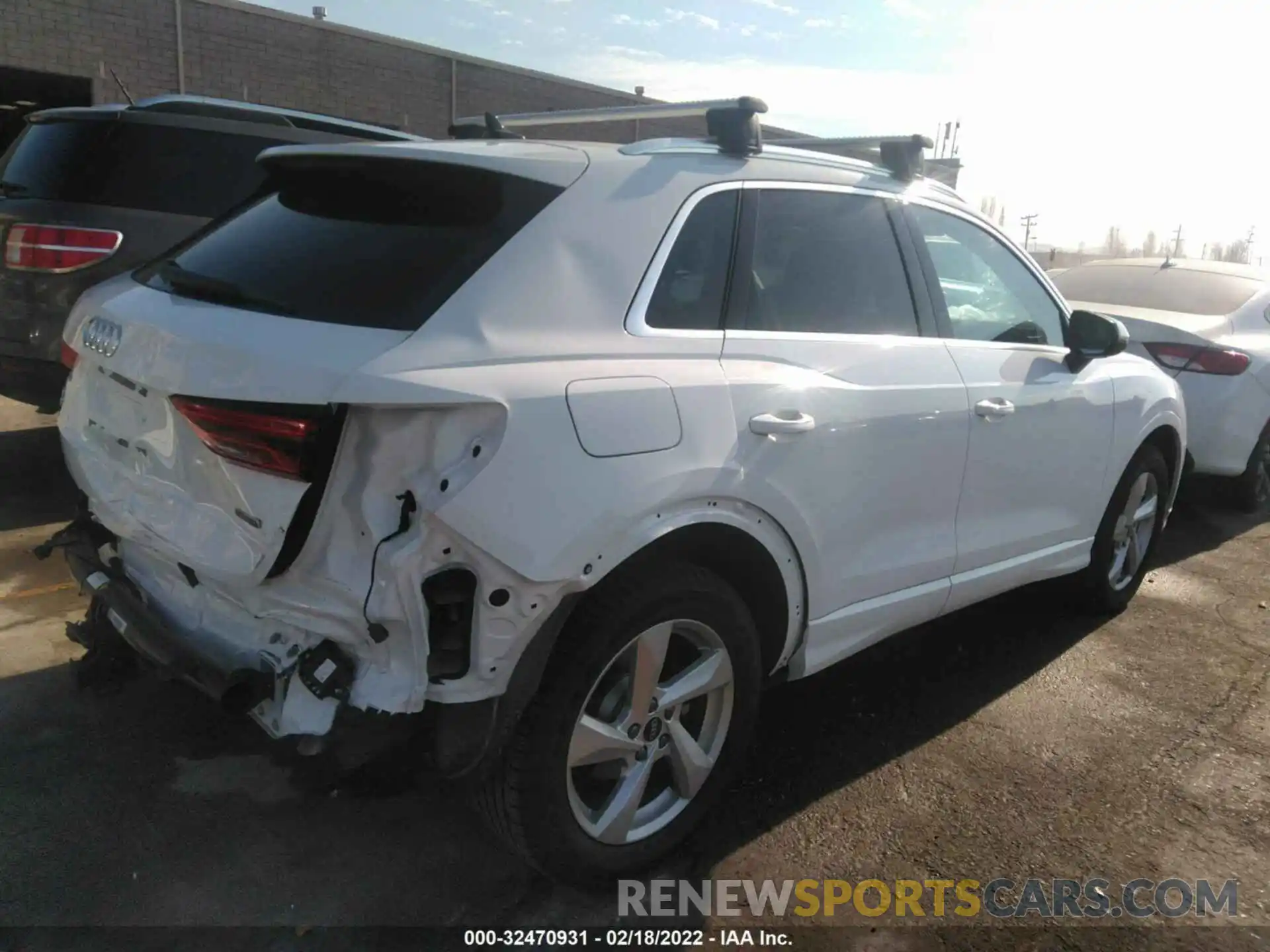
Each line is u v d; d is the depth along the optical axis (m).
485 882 2.63
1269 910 2.67
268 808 2.88
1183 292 6.62
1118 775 3.30
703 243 2.74
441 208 2.51
